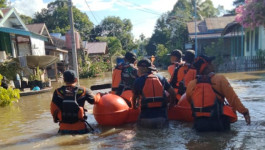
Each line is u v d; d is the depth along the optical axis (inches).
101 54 1758.1
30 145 168.6
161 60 1670.8
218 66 869.8
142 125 193.8
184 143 152.9
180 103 208.1
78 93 190.2
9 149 163.2
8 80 526.0
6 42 711.7
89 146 158.7
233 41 1045.8
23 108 335.6
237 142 148.9
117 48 2142.0
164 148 146.6
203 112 172.1
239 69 845.8
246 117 171.9
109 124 205.5
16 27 820.0
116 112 200.5
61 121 191.8
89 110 280.4
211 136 162.9
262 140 149.8
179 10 1904.5
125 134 179.8
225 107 175.2
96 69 1133.1
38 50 852.0
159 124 188.9
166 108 198.5
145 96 192.1
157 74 199.6
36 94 509.7
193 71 217.6
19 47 792.3
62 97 188.7
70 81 191.0
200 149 141.3
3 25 745.6
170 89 199.9
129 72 227.8
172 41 1845.5
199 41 1343.5
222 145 145.4
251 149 136.6
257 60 826.2
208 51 1050.7
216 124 170.2
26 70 637.9
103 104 204.1
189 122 204.4
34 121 247.1
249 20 671.1
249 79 519.8
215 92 172.7
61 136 182.7
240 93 334.3
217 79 173.5
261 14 650.2
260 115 210.7
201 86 174.4
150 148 148.2
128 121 212.8
